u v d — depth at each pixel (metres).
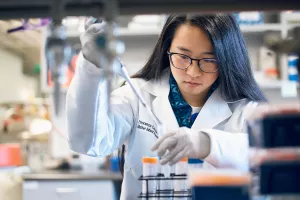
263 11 0.74
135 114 1.54
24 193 3.28
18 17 0.75
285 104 0.73
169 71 1.60
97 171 3.65
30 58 5.48
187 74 1.35
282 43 0.80
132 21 3.65
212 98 1.52
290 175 0.69
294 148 0.70
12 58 5.29
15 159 3.25
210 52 1.32
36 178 3.29
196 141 1.06
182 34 1.32
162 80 1.59
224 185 0.71
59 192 3.27
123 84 1.62
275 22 3.52
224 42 1.34
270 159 0.70
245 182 0.71
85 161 3.83
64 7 0.71
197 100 1.56
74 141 1.27
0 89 5.08
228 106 1.52
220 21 1.33
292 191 0.69
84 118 1.19
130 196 1.48
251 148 0.79
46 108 4.34
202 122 1.48
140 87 1.58
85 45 1.03
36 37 4.30
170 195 1.01
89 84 1.11
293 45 0.77
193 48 1.31
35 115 4.36
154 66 1.58
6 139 4.27
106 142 1.39
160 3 0.73
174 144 1.05
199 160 1.08
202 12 0.74
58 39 0.69
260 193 0.70
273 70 3.32
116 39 0.69
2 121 4.43
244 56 1.46
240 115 1.49
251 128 0.79
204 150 1.07
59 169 3.86
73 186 3.29
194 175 0.73
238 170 0.76
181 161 1.02
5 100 5.13
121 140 1.52
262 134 0.71
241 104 1.53
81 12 0.71
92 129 1.23
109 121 1.39
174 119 1.47
